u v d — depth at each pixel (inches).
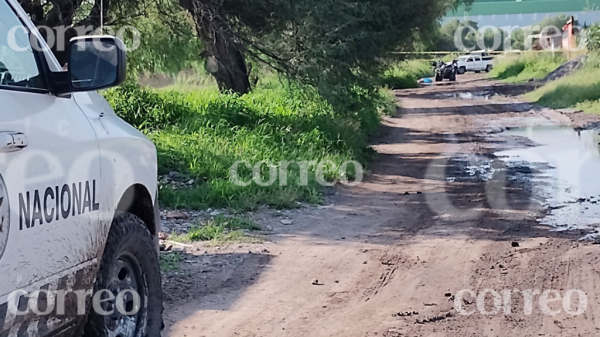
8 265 128.2
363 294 266.2
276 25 662.5
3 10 152.6
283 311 247.0
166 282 275.9
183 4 666.2
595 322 234.4
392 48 761.0
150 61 839.7
